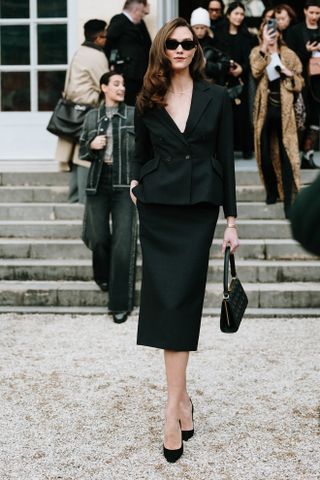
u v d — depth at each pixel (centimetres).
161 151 446
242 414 501
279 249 822
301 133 948
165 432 436
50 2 1039
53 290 770
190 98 449
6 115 1059
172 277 437
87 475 420
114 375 577
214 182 443
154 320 439
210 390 544
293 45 987
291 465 429
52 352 634
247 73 1048
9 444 459
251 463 432
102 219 725
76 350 640
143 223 450
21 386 554
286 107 849
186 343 435
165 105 446
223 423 488
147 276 444
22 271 809
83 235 735
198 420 492
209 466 429
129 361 610
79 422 489
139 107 450
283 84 851
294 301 750
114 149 711
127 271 722
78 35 1033
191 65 452
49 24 1045
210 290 759
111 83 712
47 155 1059
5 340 668
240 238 855
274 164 873
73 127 881
